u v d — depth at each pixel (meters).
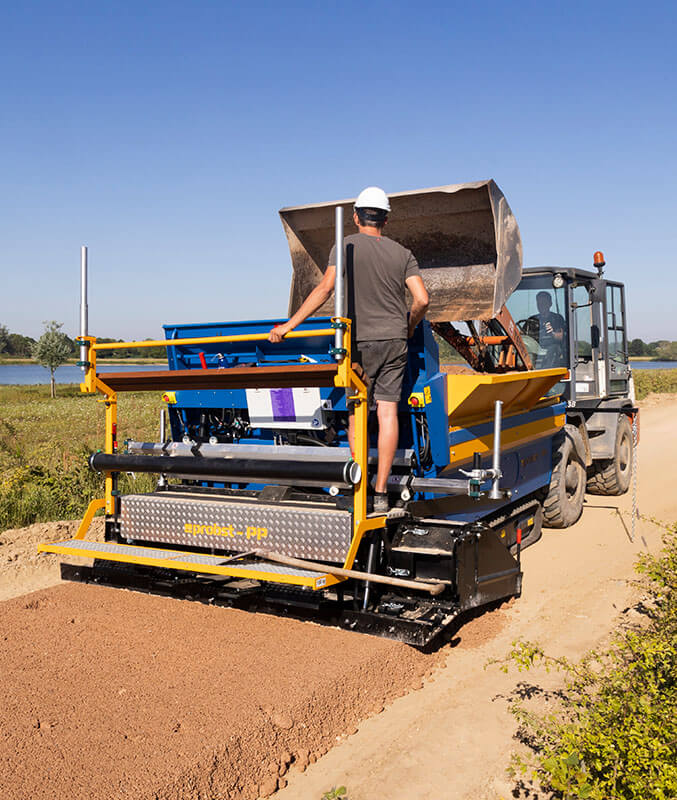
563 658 3.76
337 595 4.69
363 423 4.33
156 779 2.94
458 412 5.16
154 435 17.16
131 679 3.89
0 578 6.00
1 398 40.06
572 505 8.30
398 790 3.20
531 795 3.16
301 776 3.31
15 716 3.48
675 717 3.03
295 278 6.60
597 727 3.00
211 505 4.93
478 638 4.93
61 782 2.91
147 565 5.22
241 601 4.89
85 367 5.21
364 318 4.49
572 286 8.38
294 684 3.80
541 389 6.57
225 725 3.37
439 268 6.29
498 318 6.62
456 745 3.57
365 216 4.59
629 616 5.32
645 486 10.58
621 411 9.81
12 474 9.48
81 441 16.14
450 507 5.29
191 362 5.91
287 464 4.49
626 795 2.80
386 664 4.19
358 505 4.33
